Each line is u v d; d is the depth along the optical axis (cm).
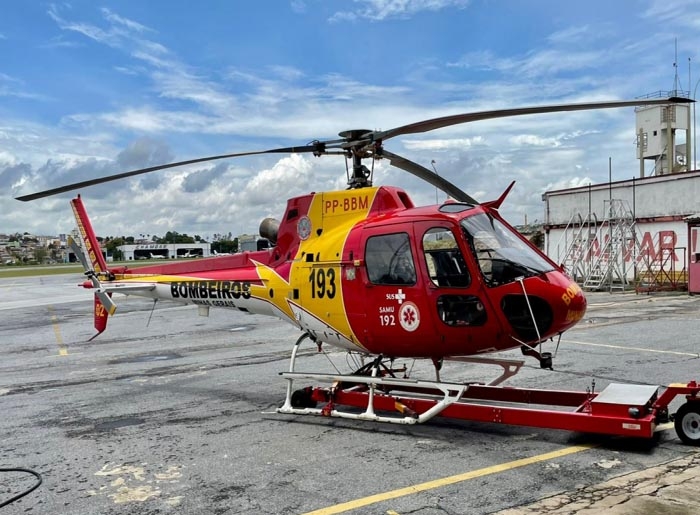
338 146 687
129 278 948
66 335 1630
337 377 667
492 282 576
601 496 435
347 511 429
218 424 688
